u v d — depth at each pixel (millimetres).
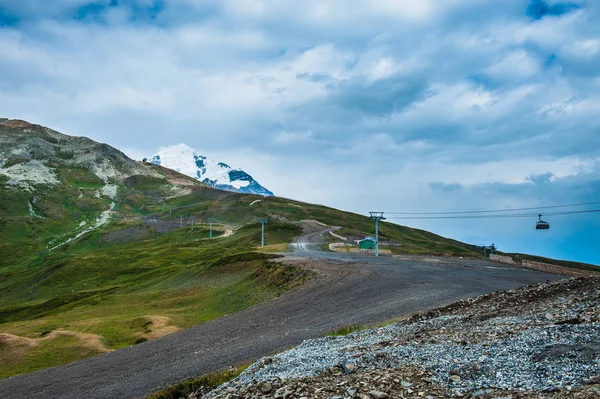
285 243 150750
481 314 23219
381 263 81625
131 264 161250
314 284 60906
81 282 151375
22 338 56312
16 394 33031
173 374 29328
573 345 13203
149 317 65750
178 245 196875
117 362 37844
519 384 11297
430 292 46656
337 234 182000
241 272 93875
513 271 69812
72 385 32688
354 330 31031
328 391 12820
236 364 27750
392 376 13156
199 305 74875
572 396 9898
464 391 11586
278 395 13273
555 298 23250
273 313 47188
